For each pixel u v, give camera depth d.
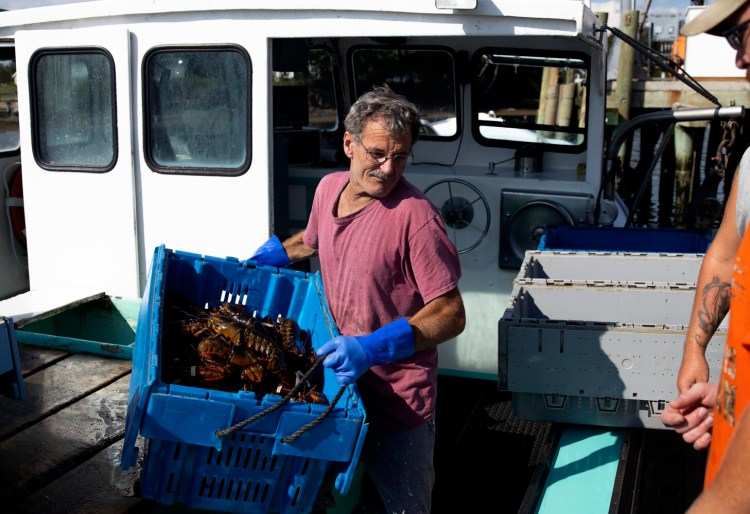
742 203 2.05
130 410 2.50
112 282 4.45
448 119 5.41
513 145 5.30
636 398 3.09
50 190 4.47
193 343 2.75
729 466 1.39
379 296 2.61
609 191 4.73
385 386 2.67
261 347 2.68
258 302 3.21
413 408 2.67
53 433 3.02
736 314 1.61
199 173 4.18
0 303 4.22
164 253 3.04
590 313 3.71
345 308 2.70
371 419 2.72
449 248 2.56
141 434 2.24
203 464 2.33
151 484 2.35
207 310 2.97
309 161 5.34
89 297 4.37
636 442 3.42
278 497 2.43
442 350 4.98
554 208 4.68
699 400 2.09
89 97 4.33
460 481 3.71
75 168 4.39
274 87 5.46
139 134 4.26
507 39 5.02
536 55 5.00
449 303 2.52
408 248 2.53
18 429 3.03
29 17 4.38
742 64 1.63
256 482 2.39
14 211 5.16
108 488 2.66
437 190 4.89
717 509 1.39
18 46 4.39
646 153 11.20
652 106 10.59
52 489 2.63
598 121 4.63
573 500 2.95
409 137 2.44
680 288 3.61
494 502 3.57
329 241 2.70
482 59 5.15
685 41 10.04
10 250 5.19
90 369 3.67
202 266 3.14
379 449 2.72
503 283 4.86
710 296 2.23
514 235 4.78
